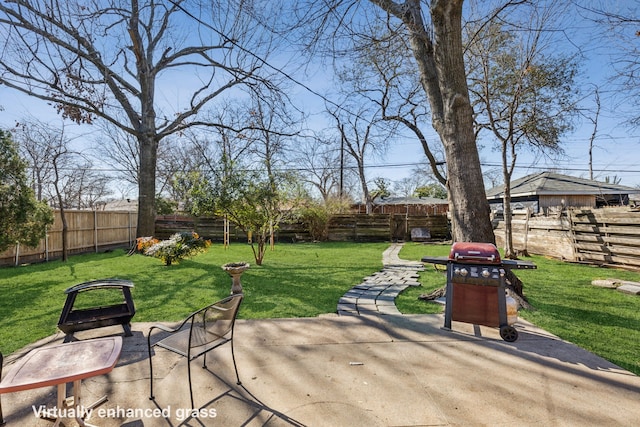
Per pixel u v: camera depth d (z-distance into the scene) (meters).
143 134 10.89
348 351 2.95
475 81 8.63
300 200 10.29
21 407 2.14
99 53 8.95
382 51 5.82
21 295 5.16
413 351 2.94
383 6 4.79
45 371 1.71
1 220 6.66
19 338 3.37
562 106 8.62
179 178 7.46
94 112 9.39
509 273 4.34
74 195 21.94
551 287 5.41
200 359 2.81
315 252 10.91
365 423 1.90
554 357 2.80
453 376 2.46
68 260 9.28
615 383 2.35
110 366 1.78
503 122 9.40
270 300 4.75
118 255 10.51
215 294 5.11
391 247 12.65
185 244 7.96
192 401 2.09
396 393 2.22
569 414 1.97
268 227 8.15
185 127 11.59
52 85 8.07
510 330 3.16
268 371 2.57
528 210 9.93
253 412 2.03
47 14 6.64
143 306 4.48
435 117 4.88
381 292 5.25
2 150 6.88
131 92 10.97
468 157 4.47
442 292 4.82
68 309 3.21
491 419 1.92
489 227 4.44
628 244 6.68
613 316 3.92
